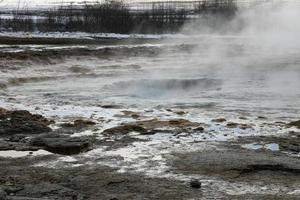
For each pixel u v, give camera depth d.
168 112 11.98
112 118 11.05
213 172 7.05
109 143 8.75
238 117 11.38
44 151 8.33
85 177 6.88
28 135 9.38
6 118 10.55
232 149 8.30
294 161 7.50
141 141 8.87
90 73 21.09
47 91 16.45
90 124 10.27
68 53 23.89
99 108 12.57
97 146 8.58
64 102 13.94
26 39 32.69
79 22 46.75
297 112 12.32
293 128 10.00
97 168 7.30
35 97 15.01
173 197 6.09
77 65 22.42
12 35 37.34
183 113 11.81
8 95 15.40
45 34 40.34
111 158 7.80
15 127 9.66
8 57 20.25
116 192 6.31
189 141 8.86
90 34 42.72
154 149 8.32
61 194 6.18
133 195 6.16
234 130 9.74
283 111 12.48
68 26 46.47
